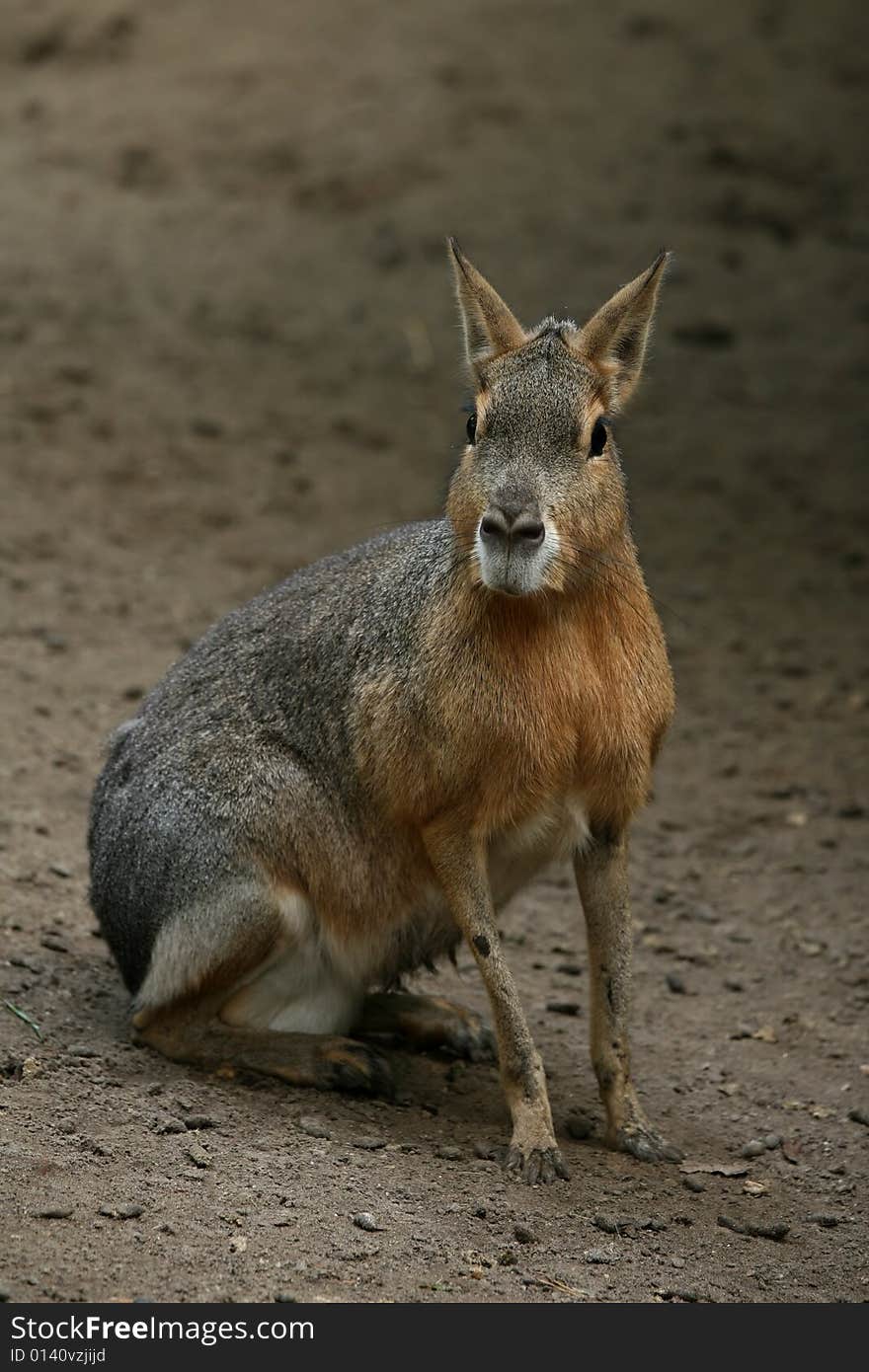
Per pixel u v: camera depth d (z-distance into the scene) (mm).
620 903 9219
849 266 24562
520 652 8578
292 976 9531
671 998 11164
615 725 8797
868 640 16891
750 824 13633
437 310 22703
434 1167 8508
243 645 9844
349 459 19422
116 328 21469
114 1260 7137
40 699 13867
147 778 9617
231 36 28484
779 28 29281
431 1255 7578
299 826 9258
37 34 28672
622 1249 8016
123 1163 7980
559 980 11320
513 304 22094
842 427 21125
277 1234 7504
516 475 8133
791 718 15414
